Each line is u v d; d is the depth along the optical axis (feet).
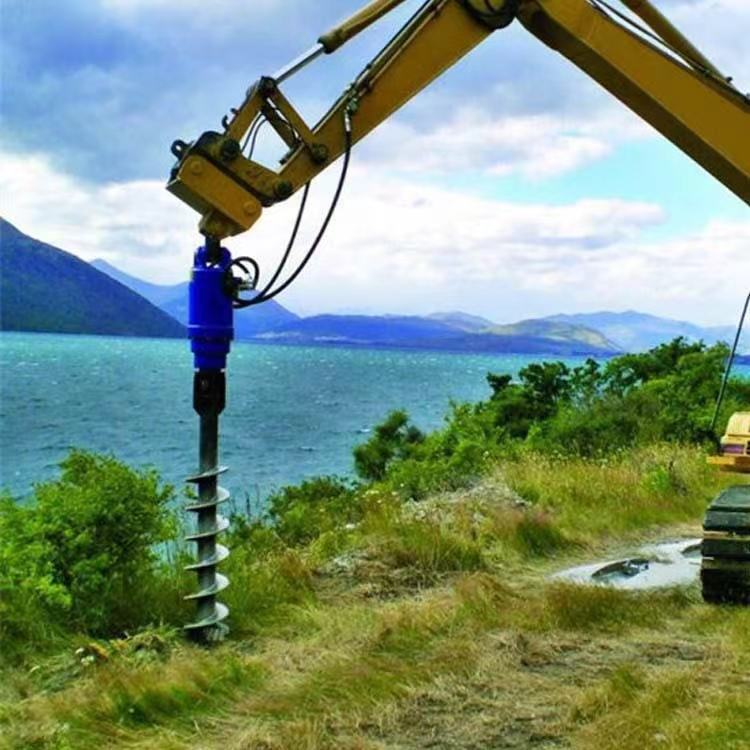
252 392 291.58
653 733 18.62
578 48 23.00
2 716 19.61
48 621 24.06
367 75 23.39
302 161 23.40
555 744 18.69
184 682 21.09
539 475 49.39
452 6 23.53
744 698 20.06
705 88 23.15
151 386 310.24
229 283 24.21
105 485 25.85
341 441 144.36
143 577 26.68
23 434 156.35
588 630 26.05
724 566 28.25
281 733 18.88
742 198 23.79
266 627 26.23
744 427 29.58
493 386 80.84
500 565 34.83
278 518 43.70
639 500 46.09
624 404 73.36
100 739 18.95
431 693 21.04
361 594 29.78
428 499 45.21
